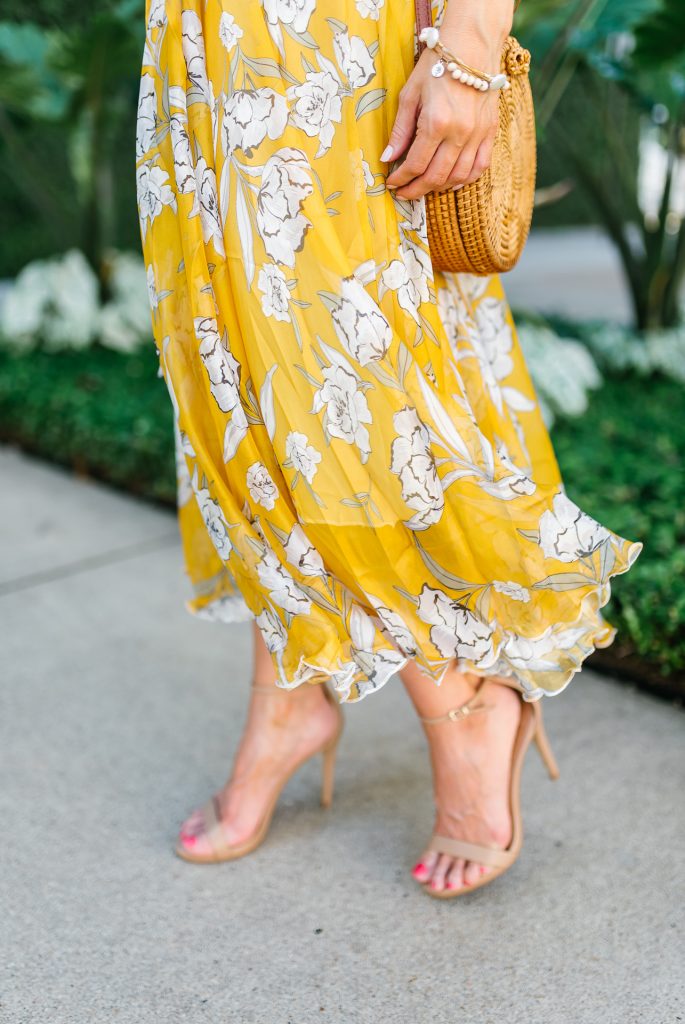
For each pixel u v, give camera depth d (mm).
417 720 2010
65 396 3953
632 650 2119
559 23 3688
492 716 1482
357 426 1265
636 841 1604
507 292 6738
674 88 3742
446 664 1361
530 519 1300
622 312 5816
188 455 1374
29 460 3953
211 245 1270
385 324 1248
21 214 7926
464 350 1431
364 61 1222
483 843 1480
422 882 1504
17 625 2500
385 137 1245
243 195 1243
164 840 1673
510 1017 1277
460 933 1430
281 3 1210
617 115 4793
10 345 5004
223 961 1398
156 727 2023
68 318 4945
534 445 1561
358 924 1458
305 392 1263
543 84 3555
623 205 4762
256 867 1593
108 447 3514
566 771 1802
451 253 1318
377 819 1700
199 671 2246
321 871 1575
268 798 1618
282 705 1596
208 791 1807
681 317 4504
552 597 1330
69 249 5398
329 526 1284
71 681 2215
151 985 1357
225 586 1590
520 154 1375
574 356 3639
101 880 1577
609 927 1424
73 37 4207
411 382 1257
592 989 1315
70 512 3334
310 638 1299
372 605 1319
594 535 1313
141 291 5215
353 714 2039
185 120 1271
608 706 2021
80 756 1929
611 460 3014
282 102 1218
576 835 1627
